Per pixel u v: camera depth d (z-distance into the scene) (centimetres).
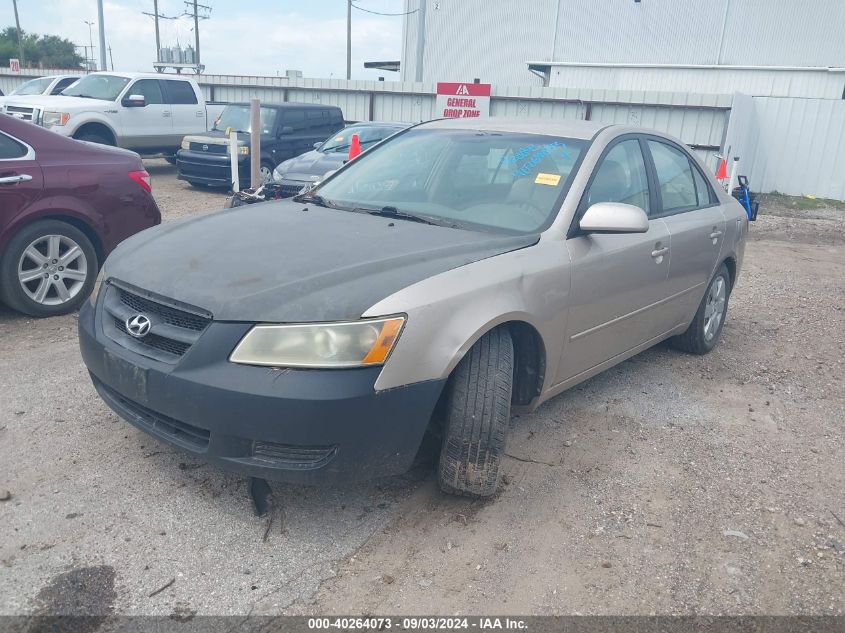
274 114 1440
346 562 287
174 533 298
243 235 349
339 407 270
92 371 331
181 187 1476
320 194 439
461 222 374
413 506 327
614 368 524
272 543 296
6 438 366
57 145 565
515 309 321
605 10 3362
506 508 331
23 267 547
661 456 393
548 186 388
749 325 668
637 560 300
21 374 448
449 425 311
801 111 1830
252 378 273
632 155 445
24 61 6394
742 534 323
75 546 286
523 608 268
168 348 296
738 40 3073
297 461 281
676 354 566
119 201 594
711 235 508
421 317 287
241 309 280
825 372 547
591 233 373
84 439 369
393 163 443
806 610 276
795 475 381
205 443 289
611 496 348
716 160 1767
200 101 1659
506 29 3669
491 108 2098
